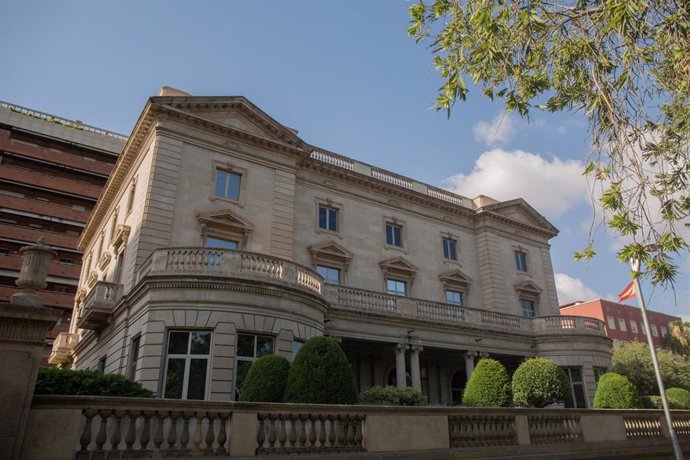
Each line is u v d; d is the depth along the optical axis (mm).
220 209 23531
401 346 24516
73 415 7410
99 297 22031
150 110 23188
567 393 19000
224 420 8789
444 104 9641
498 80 10062
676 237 9266
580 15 8727
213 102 24547
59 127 63312
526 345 29922
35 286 7590
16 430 6734
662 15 8266
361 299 24125
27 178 58969
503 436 12531
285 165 26609
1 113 59812
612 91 8531
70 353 32938
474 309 28406
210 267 17797
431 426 11266
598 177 8844
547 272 38312
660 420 16656
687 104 9492
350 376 12594
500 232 36281
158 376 16344
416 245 32062
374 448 10219
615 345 58375
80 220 61156
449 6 9758
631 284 22047
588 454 13680
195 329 17094
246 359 17188
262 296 17875
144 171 23797
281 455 8984
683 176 10180
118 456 7602
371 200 31016
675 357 50875
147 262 18984
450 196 35781
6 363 6914
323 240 27859
